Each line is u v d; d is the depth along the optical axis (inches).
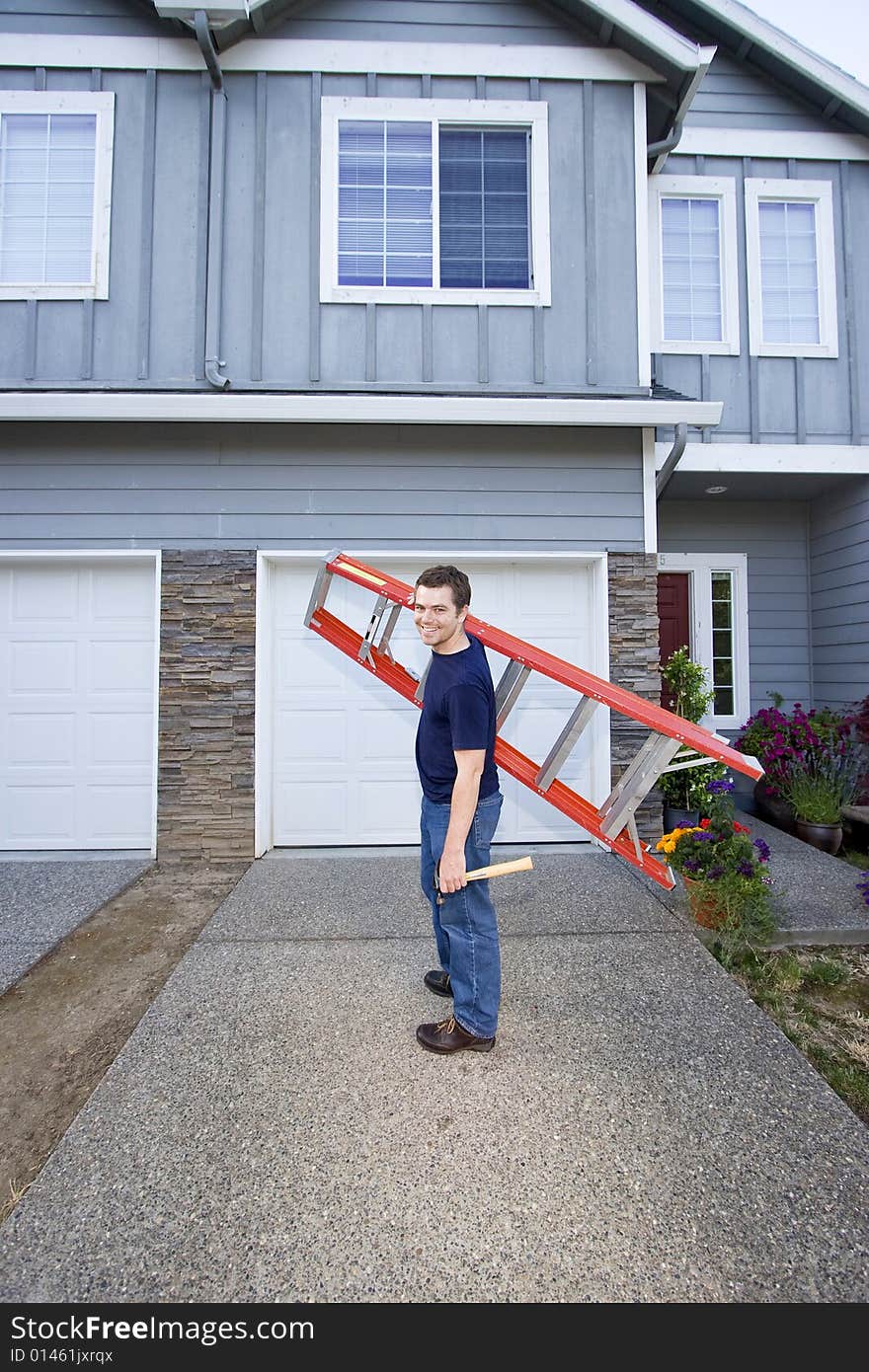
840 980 118.5
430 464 173.3
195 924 136.2
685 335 216.7
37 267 176.2
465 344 178.2
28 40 174.7
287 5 174.7
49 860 169.3
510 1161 71.0
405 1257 60.1
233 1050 90.5
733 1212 64.9
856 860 187.5
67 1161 71.2
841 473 209.8
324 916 135.4
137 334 174.4
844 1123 77.6
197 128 175.8
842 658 224.8
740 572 241.1
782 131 216.4
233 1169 70.1
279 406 161.3
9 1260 60.0
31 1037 99.3
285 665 178.2
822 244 217.0
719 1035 94.7
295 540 171.6
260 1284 57.9
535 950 120.7
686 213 218.2
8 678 174.9
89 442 169.3
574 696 181.2
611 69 180.7
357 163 179.8
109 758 175.8
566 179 180.1
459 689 77.5
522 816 181.9
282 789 178.1
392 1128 75.8
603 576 174.9
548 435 174.9
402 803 179.9
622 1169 70.1
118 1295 57.1
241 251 175.9
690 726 78.0
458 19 179.6
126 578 175.8
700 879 130.4
